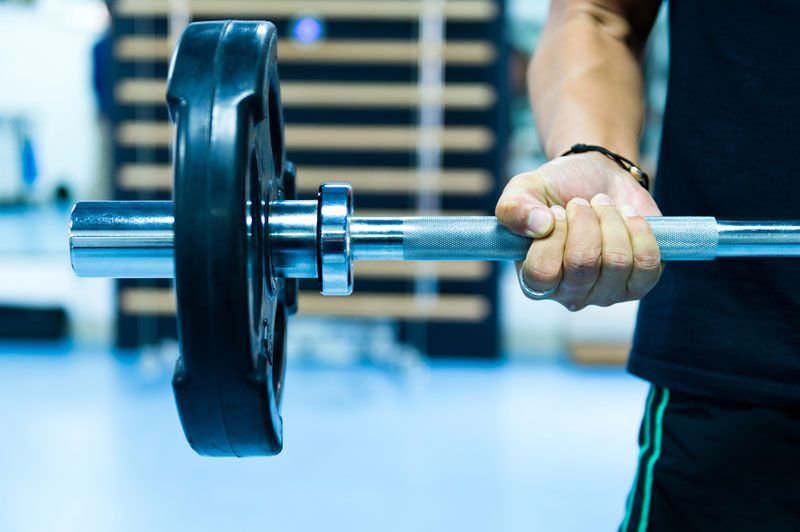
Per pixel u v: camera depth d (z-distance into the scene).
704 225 0.73
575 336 4.54
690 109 0.93
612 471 2.84
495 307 4.46
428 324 4.48
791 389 0.85
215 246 0.59
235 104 0.62
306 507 2.48
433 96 4.18
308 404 3.62
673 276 0.94
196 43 0.66
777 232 0.73
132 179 4.27
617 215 0.70
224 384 0.62
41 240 4.74
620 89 0.96
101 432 3.19
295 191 0.90
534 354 4.62
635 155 0.91
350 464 2.86
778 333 0.87
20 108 4.61
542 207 0.71
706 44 0.91
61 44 4.55
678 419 0.94
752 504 0.88
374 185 4.26
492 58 4.35
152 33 4.36
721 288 0.90
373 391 3.86
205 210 0.60
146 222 0.71
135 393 3.76
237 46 0.65
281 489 2.62
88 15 4.50
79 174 4.68
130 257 0.71
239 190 0.60
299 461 2.89
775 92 0.86
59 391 3.78
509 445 3.10
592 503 2.55
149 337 4.57
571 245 0.69
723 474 0.89
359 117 4.41
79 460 2.86
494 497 2.59
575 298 0.75
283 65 4.37
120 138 4.44
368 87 4.21
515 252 0.74
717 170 0.90
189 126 0.61
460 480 2.73
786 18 0.85
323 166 4.45
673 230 0.73
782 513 0.87
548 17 1.06
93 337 4.79
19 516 2.38
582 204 0.71
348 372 4.21
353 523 2.37
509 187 0.74
